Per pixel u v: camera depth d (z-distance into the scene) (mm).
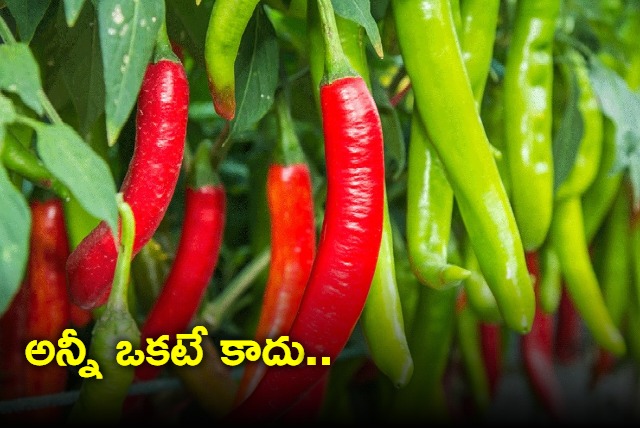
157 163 621
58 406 890
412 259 752
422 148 771
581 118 974
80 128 782
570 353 1518
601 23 1100
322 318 624
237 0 629
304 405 865
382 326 709
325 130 622
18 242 450
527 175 872
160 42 638
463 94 716
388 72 1396
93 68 710
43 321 847
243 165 1398
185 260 833
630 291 1205
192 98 1206
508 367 1744
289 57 1168
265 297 821
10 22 756
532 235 886
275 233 829
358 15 623
